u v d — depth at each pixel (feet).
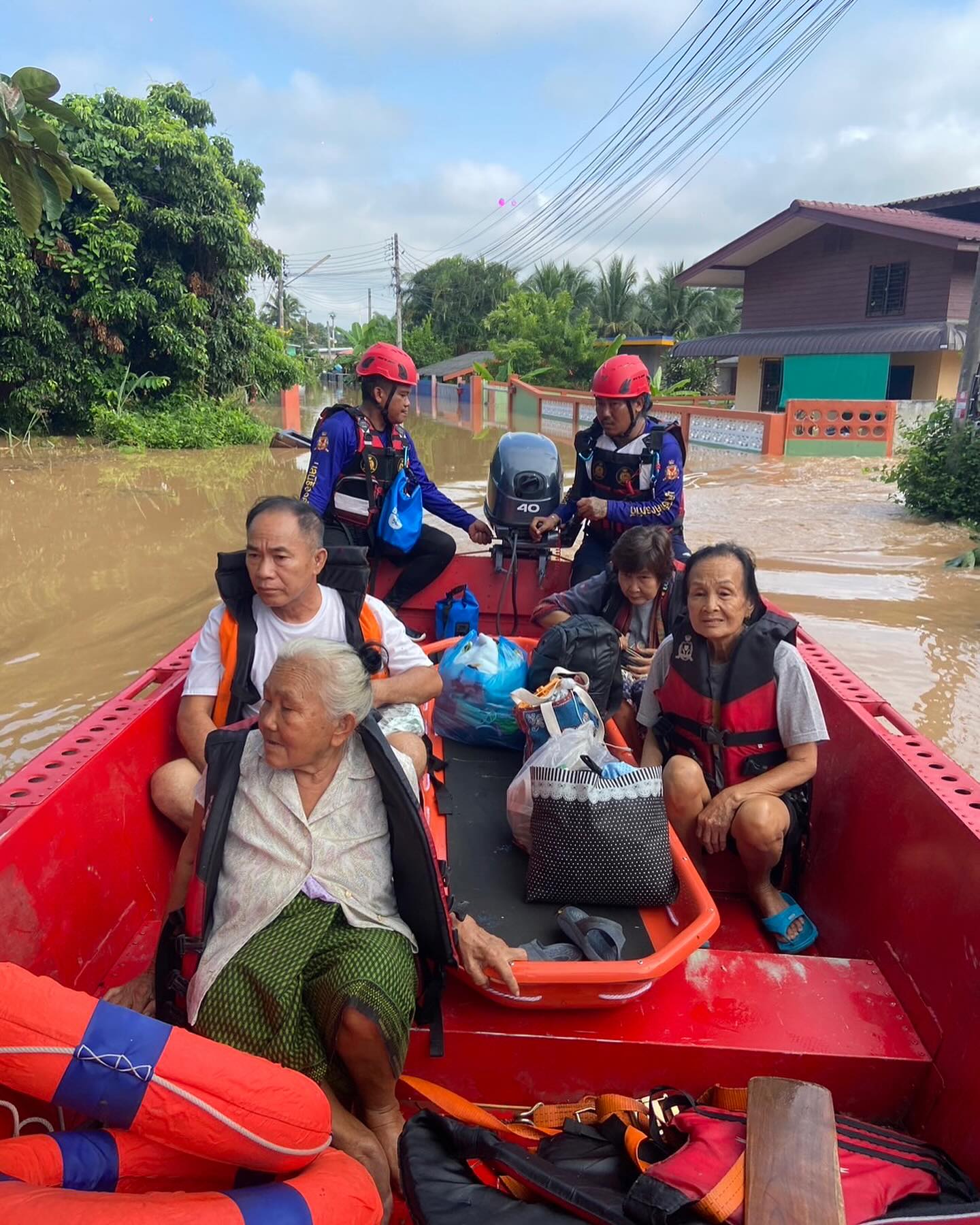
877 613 23.90
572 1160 6.17
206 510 39.55
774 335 79.25
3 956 6.44
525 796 8.38
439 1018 7.20
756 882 9.61
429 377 142.41
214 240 67.15
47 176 10.20
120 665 20.51
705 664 9.57
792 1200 5.00
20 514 38.29
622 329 148.05
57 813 7.33
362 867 7.00
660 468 14.21
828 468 51.75
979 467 36.06
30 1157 5.01
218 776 7.16
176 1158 5.41
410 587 15.48
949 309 68.80
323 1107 5.78
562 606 12.69
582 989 7.03
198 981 6.62
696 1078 7.25
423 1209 5.52
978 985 6.51
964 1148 6.34
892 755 8.62
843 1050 7.12
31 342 63.00
